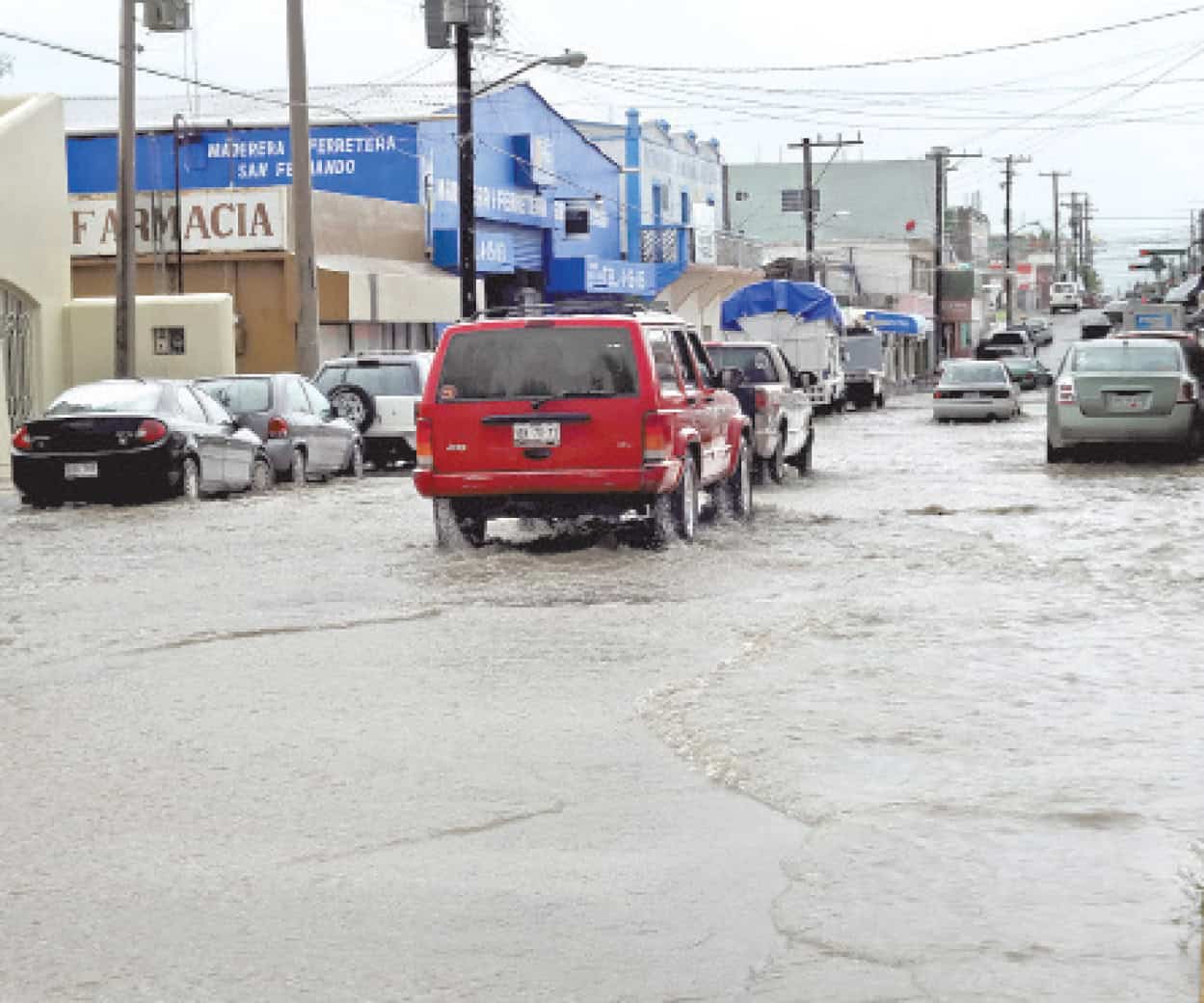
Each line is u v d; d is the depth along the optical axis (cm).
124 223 3531
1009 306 17025
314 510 2430
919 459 3619
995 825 785
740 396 2716
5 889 724
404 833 796
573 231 6738
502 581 1634
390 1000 594
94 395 2625
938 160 12656
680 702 1062
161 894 714
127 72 3519
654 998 590
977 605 1455
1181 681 1114
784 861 739
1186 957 615
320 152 5731
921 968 610
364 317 4928
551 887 712
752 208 13762
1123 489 2664
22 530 2223
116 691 1143
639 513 1936
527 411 1834
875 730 978
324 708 1074
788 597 1510
